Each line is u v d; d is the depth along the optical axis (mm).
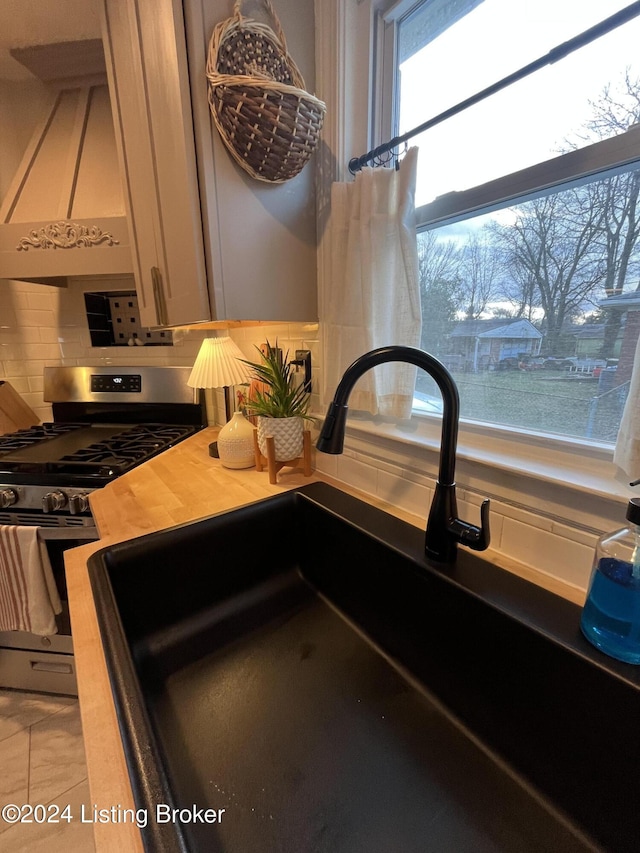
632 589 448
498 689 560
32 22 1356
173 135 902
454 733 569
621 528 506
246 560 878
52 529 1189
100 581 621
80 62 1549
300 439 1141
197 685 641
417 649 680
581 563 606
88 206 1438
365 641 751
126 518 877
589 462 673
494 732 558
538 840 443
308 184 1063
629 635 446
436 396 969
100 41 1448
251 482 1104
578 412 713
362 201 910
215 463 1308
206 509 915
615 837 438
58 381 1915
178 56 814
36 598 1218
